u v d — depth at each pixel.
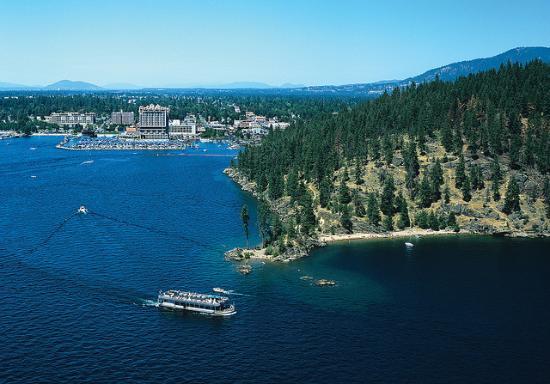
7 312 193.50
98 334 179.38
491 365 165.38
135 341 175.50
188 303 199.25
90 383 151.12
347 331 185.25
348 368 161.88
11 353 165.75
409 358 168.38
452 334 184.25
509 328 189.50
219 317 194.12
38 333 178.88
